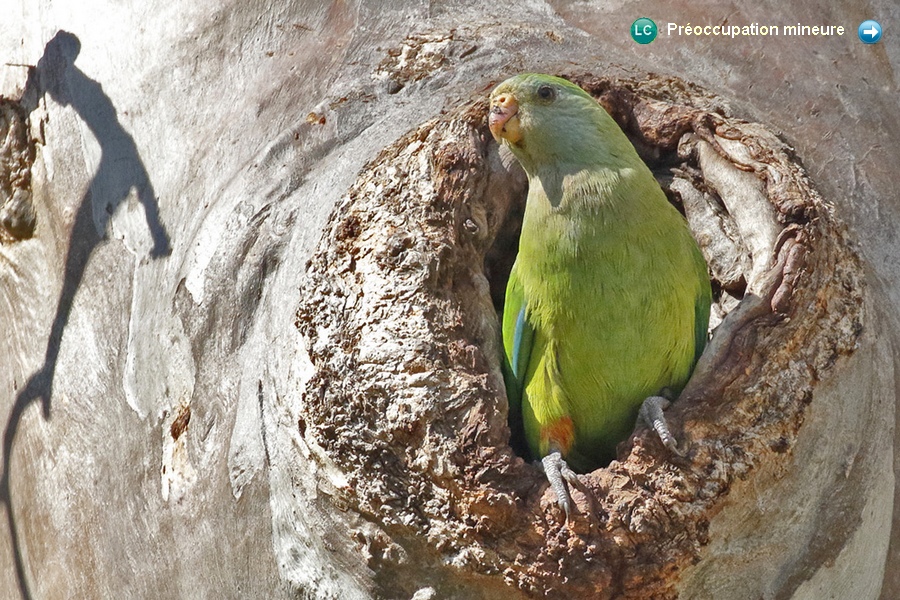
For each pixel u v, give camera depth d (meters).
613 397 8.68
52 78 11.59
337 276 8.47
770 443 7.65
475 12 10.30
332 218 8.83
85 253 10.68
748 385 7.84
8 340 11.39
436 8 10.30
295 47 10.26
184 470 8.95
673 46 9.92
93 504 9.63
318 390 8.05
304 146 9.64
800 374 7.90
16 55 12.09
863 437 8.00
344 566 7.88
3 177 11.75
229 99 10.27
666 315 8.38
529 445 9.16
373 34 10.19
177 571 8.80
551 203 8.58
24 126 11.85
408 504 7.68
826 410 7.91
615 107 9.74
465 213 8.98
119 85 10.95
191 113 10.38
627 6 10.12
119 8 11.32
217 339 9.10
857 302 8.28
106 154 10.78
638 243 8.32
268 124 9.91
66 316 10.62
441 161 8.98
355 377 7.98
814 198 8.54
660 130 9.59
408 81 9.87
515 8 10.28
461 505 7.55
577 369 8.62
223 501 8.58
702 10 9.95
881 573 7.91
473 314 8.70
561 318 8.50
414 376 7.89
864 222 8.91
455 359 8.12
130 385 9.70
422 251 8.47
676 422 7.76
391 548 7.70
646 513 7.39
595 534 7.38
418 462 7.69
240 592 8.38
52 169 11.35
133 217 10.34
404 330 8.09
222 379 8.95
